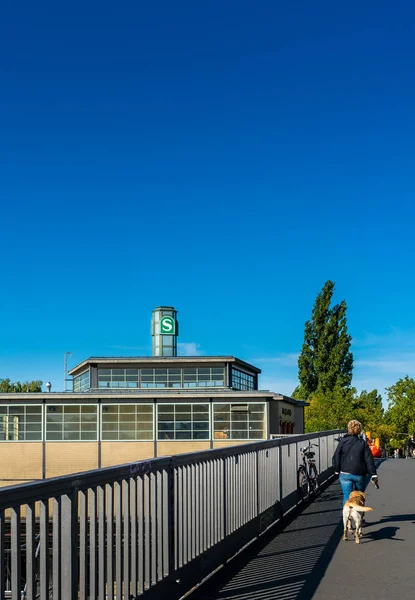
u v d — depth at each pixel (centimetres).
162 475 642
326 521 1173
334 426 6975
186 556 696
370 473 1020
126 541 556
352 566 804
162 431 4025
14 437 4028
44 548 427
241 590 697
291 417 4847
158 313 5688
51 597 451
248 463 982
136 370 5006
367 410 7438
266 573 774
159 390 4494
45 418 4034
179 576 672
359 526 957
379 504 1384
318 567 800
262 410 4025
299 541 977
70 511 459
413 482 1892
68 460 4006
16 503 398
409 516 1212
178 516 679
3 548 385
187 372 4988
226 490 856
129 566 562
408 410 6888
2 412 4044
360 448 1027
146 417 4034
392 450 9219
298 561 834
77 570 471
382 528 1080
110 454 4012
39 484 420
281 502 1207
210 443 4006
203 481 766
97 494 511
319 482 1789
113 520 536
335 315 7775
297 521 1179
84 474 481
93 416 4034
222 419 4025
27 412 4041
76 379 5625
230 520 868
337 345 7681
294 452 1388
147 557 600
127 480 564
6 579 405
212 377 4972
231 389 4881
